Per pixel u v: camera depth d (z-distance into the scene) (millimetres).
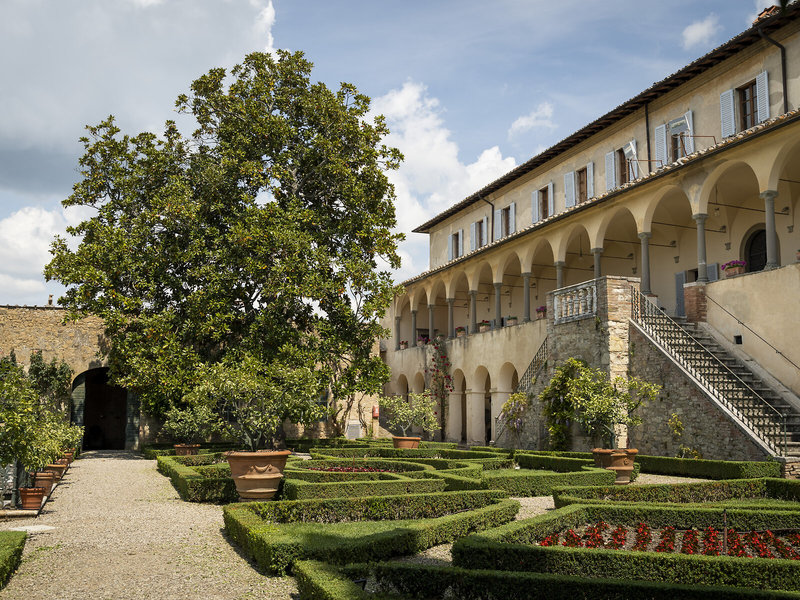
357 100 27000
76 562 8203
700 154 20625
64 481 17562
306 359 23031
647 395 17688
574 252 32312
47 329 29438
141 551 8789
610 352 20344
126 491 15375
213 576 7551
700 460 15992
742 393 17719
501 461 19062
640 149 26641
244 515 9453
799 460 14898
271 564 7543
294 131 25547
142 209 26078
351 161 26109
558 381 21594
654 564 7203
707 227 25016
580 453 19219
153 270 24375
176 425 25438
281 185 26125
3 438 10703
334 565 7062
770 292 18719
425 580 6570
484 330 33438
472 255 33562
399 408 28531
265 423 13352
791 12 19594
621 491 12398
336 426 33844
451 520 9164
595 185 29156
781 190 22125
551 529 9172
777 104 20984
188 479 13586
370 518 10648
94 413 36281
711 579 7020
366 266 24703
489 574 6457
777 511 10008
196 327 23812
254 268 22844
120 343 23781
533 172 33625
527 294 29812
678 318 21547
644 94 25609
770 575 6887
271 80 26203
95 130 26453
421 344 40094
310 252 23516
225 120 26609
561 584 6305
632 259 29234
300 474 14742
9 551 7270
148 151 25969
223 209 24891
